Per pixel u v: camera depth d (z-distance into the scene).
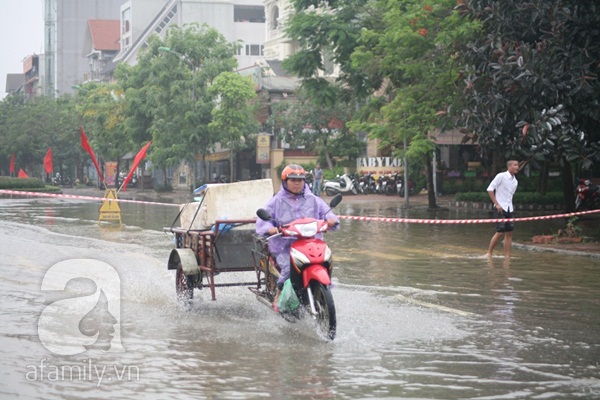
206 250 9.22
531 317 8.80
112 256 14.47
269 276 8.54
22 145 79.50
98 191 62.59
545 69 15.17
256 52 83.31
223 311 9.24
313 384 6.07
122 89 60.38
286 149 49.69
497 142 16.17
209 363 6.72
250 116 48.91
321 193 43.62
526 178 35.31
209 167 62.53
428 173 30.16
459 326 8.29
